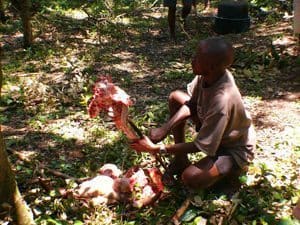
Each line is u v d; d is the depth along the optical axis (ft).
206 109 7.47
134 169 8.41
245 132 7.78
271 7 24.18
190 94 7.99
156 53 17.78
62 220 7.31
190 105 7.98
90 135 10.83
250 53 16.20
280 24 21.06
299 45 16.78
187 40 19.67
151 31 21.16
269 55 15.85
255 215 7.57
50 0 26.50
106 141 10.49
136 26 22.02
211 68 7.20
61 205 7.66
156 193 7.86
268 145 10.25
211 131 7.36
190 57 17.13
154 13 25.13
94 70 15.65
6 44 18.97
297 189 8.33
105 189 7.89
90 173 8.91
